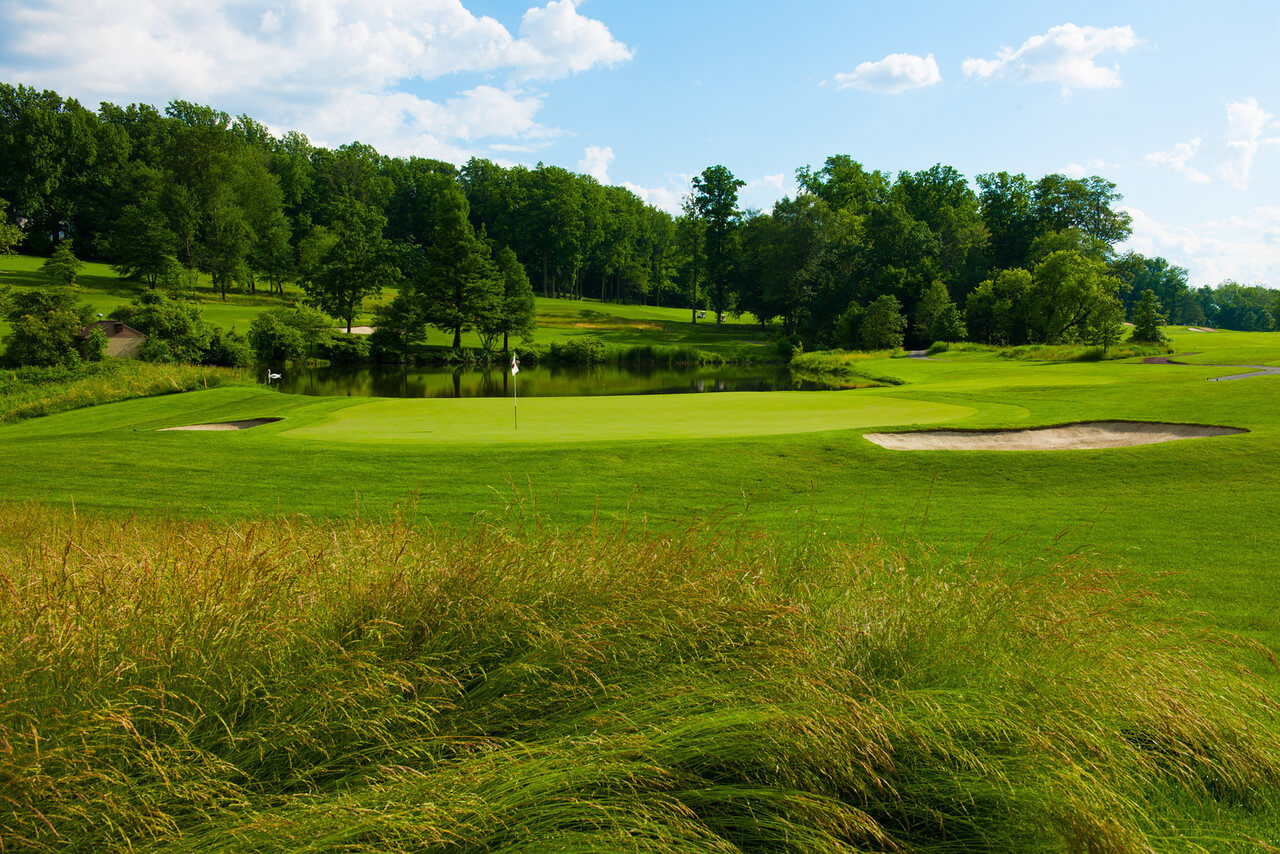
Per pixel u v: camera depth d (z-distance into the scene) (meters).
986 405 17.44
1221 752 2.93
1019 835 2.55
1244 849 2.53
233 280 71.44
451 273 52.38
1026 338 53.38
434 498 9.83
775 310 66.44
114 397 25.39
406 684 2.71
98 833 2.19
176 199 68.88
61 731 2.40
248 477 10.98
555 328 68.44
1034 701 2.99
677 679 3.02
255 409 19.08
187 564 3.46
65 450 12.47
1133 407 15.60
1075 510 8.74
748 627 3.30
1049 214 68.19
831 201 73.94
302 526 6.56
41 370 31.38
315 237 74.12
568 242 93.00
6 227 59.19
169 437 13.51
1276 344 46.97
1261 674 4.23
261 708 2.70
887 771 2.69
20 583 3.30
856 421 15.57
